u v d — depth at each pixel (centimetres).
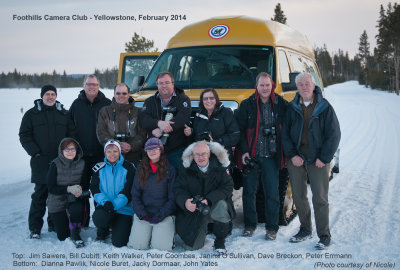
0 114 2775
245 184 478
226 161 435
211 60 587
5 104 3744
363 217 536
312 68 788
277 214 468
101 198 446
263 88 457
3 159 1132
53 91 496
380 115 2398
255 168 461
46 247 440
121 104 485
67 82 13862
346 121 2103
